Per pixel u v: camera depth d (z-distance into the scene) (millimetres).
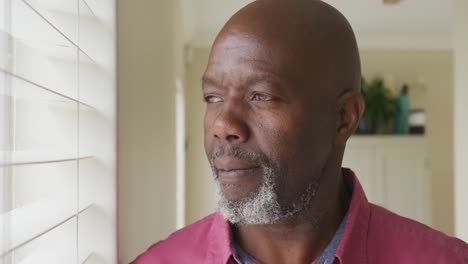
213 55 714
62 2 690
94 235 853
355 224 806
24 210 609
